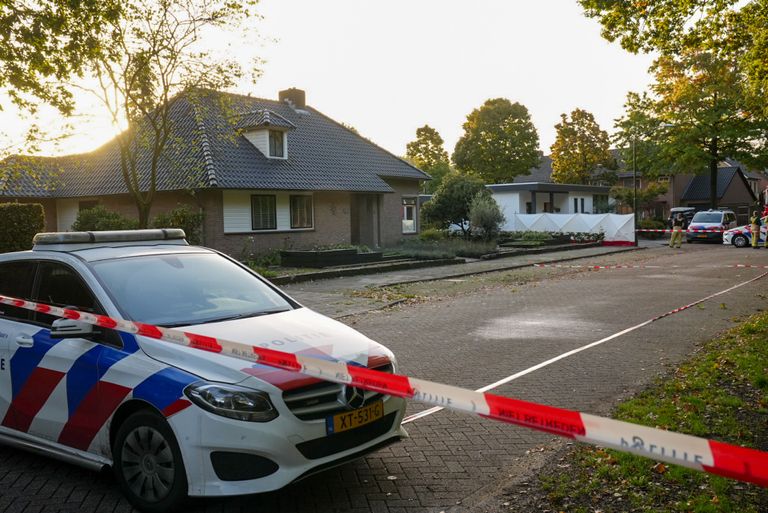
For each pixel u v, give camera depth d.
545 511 3.58
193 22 13.47
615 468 4.05
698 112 38.34
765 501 3.54
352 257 20.33
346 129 28.56
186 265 4.80
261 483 3.36
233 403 3.38
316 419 3.54
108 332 3.96
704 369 6.50
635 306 11.94
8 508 3.75
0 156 13.11
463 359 7.75
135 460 3.68
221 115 19.36
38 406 4.21
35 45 11.49
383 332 9.84
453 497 3.85
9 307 4.66
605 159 53.00
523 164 55.59
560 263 23.52
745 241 31.27
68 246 4.70
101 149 23.62
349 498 3.85
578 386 6.35
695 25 12.98
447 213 31.56
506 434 5.02
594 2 12.82
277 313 4.52
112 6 12.44
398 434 4.02
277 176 21.50
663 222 46.84
